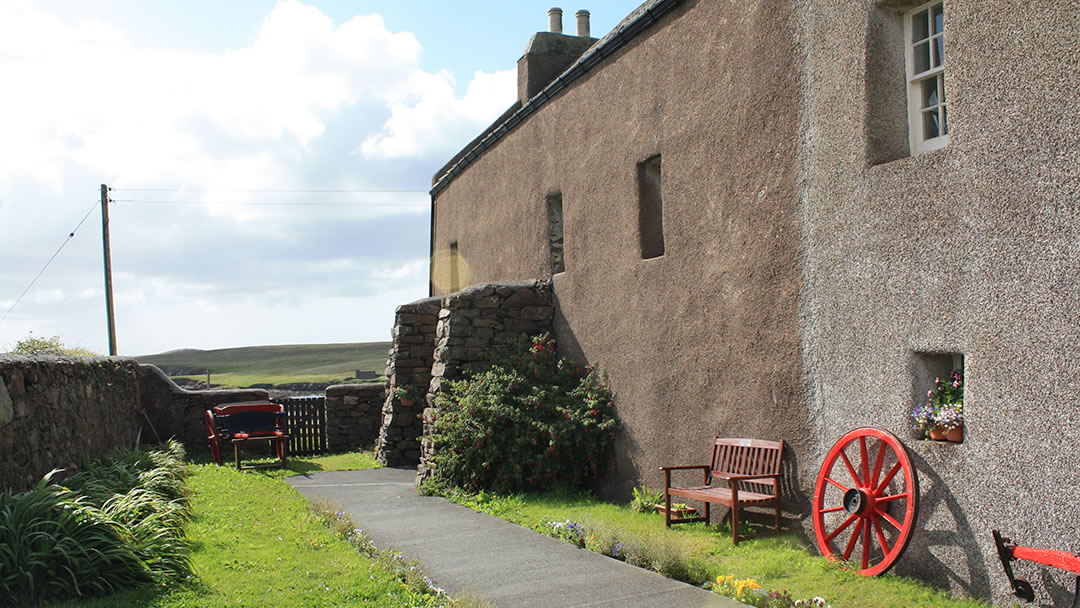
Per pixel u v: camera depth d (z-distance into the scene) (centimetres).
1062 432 454
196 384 3966
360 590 546
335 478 1170
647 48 892
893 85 600
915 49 599
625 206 937
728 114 755
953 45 525
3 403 635
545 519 816
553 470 963
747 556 634
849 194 612
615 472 940
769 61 703
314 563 623
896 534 566
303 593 535
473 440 986
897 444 546
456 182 1623
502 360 1076
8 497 561
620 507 880
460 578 598
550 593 557
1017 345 481
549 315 1141
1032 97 473
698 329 797
